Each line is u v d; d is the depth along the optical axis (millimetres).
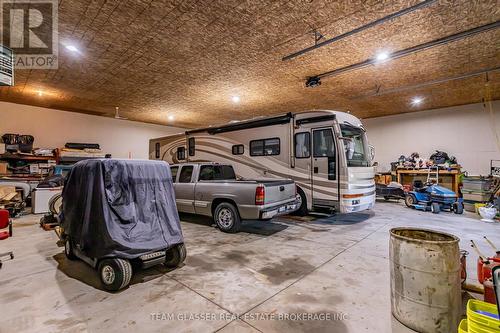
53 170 8906
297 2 3930
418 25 4520
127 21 4445
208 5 4012
